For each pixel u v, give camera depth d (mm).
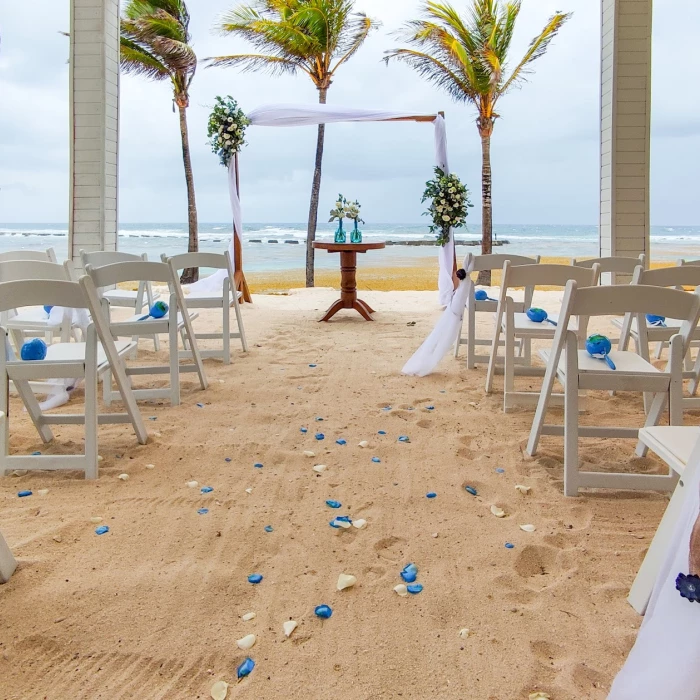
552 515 2363
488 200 13562
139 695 1457
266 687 1477
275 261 28188
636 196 8195
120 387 2984
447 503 2461
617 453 2982
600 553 2078
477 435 3250
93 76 8094
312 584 1903
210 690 1471
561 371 2789
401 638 1653
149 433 3254
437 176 8188
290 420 3498
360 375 4539
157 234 43344
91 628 1684
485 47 11742
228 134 8062
